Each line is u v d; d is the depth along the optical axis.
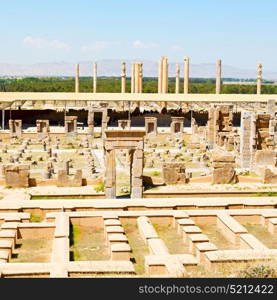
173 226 29.89
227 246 26.55
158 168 56.31
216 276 19.83
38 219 31.52
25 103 121.00
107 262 21.91
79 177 43.66
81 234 28.48
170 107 115.44
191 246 25.17
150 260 22.11
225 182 44.97
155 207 32.38
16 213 30.20
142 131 38.94
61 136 83.75
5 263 21.75
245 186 44.00
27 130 91.94
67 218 28.98
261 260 22.02
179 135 84.44
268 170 45.12
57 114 106.56
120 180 47.59
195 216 30.17
